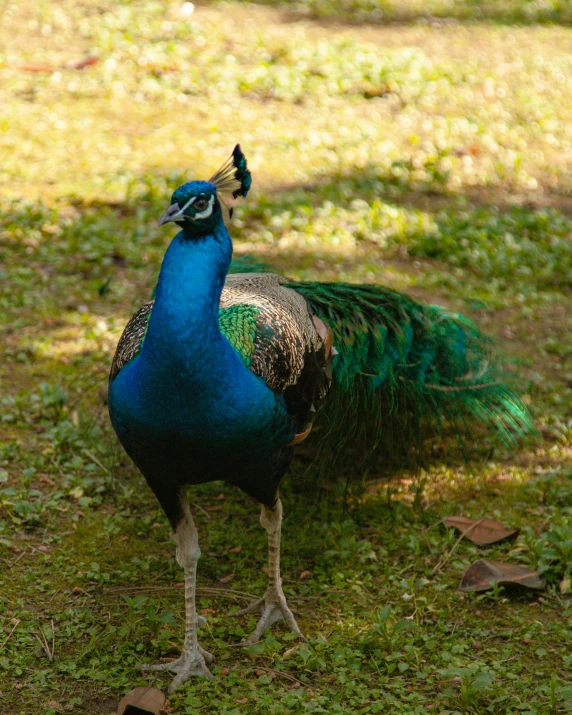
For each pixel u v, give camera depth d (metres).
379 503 7.10
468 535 6.68
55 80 16.41
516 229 12.37
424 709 4.96
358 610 5.92
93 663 5.26
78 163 13.45
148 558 6.35
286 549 6.57
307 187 13.33
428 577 6.30
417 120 16.14
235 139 14.76
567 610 5.91
